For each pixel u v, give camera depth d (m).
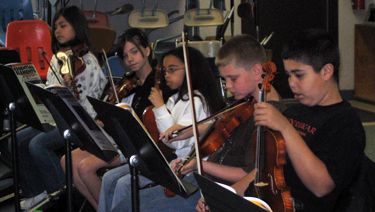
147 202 2.82
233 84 2.56
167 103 3.29
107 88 3.88
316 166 2.07
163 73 3.35
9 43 5.27
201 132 2.92
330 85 2.22
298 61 2.17
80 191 3.57
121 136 2.36
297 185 2.26
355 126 2.17
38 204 3.89
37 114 3.19
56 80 4.05
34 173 4.13
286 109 2.42
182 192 2.27
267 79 2.31
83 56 4.00
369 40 7.05
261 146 2.21
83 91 3.90
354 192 2.11
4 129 4.28
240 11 5.71
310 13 6.64
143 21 5.92
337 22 6.71
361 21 7.16
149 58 3.66
